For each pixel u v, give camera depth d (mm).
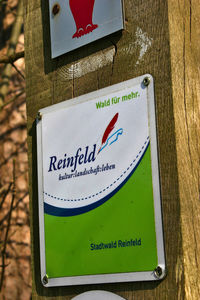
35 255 1562
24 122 4137
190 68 1397
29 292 3791
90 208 1407
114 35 1465
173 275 1225
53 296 1486
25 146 4098
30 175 1633
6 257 3859
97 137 1433
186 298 1196
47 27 1674
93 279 1367
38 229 1570
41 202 1547
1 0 3533
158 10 1374
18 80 4184
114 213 1348
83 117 1483
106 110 1427
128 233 1310
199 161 1354
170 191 1262
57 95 1593
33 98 1668
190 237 1250
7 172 4074
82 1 1540
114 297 1327
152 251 1259
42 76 1653
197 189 1318
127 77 1416
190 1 1459
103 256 1354
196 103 1389
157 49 1356
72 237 1439
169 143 1286
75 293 1428
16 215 3934
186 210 1258
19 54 2877
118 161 1365
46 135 1579
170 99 1305
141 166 1314
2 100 3746
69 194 1472
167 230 1249
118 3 1446
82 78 1530
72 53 1574
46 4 1690
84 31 1528
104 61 1479
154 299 1251
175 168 1265
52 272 1478
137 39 1407
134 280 1279
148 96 1341
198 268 1260
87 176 1433
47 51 1656
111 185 1368
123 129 1373
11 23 4352
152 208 1276
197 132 1370
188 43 1413
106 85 1464
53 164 1541
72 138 1501
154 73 1350
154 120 1315
